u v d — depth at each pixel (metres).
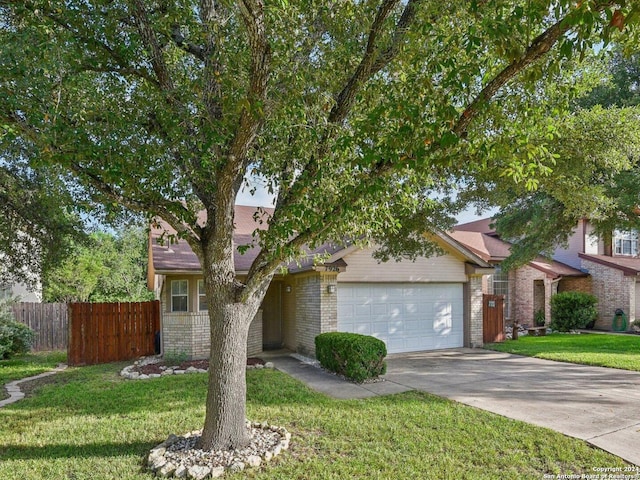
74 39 4.53
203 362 10.94
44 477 4.55
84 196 5.50
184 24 5.23
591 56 6.86
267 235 4.74
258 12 3.62
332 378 9.23
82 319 11.88
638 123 8.69
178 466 4.62
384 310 12.66
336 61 5.02
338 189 4.86
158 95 4.74
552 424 5.95
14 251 12.34
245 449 5.05
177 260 11.77
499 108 4.21
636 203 11.38
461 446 5.22
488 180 9.53
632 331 17.97
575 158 8.77
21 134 4.30
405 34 4.38
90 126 4.43
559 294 18.64
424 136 3.74
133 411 6.80
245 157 4.89
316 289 11.67
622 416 6.29
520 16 3.19
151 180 4.80
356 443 5.36
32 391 8.37
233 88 4.63
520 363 10.87
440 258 13.37
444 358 11.72
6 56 4.11
